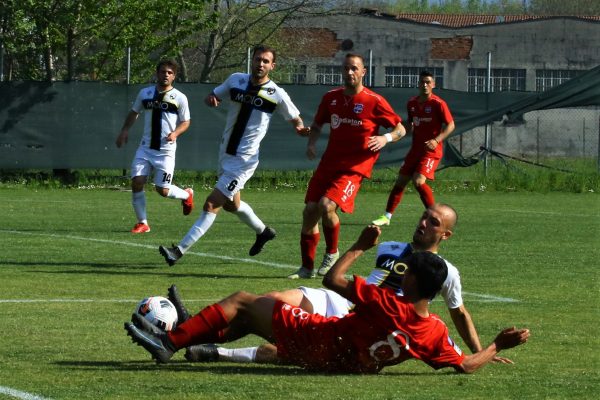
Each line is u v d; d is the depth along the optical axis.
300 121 16.94
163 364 9.45
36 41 42.72
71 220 25.19
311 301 9.33
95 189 36.44
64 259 17.61
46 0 40.50
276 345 9.16
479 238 22.36
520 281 15.80
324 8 60.91
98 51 49.53
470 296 14.22
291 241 21.34
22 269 16.22
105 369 9.23
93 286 14.55
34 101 35.19
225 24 56.44
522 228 24.80
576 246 20.95
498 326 11.94
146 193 35.22
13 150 35.19
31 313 12.21
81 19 41.47
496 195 37.62
